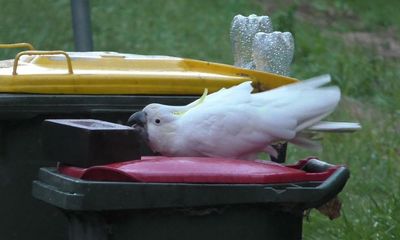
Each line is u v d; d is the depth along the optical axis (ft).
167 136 21.42
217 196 19.51
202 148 21.30
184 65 25.84
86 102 22.89
